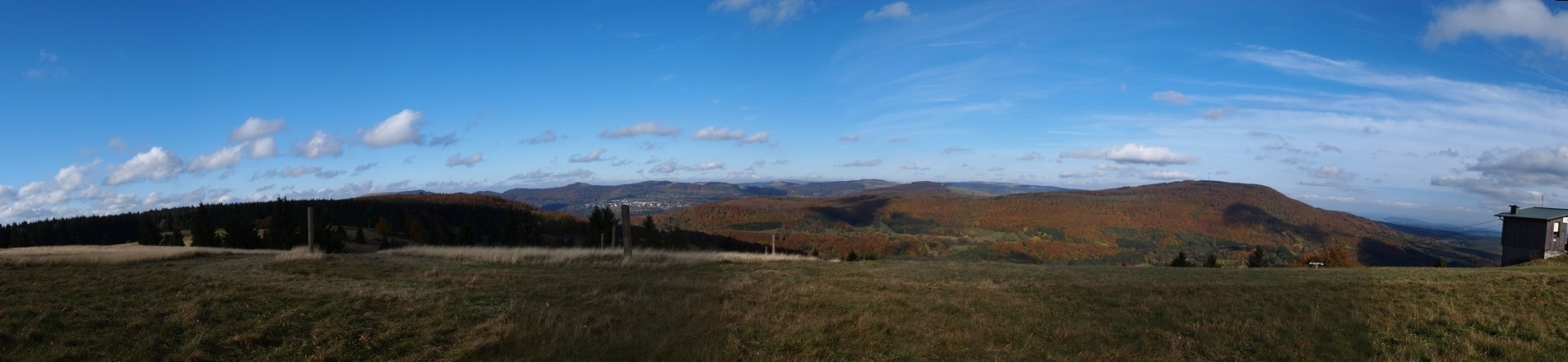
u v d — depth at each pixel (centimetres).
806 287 1650
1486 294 1448
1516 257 4550
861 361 926
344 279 1620
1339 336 1065
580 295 1423
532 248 2919
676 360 917
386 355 902
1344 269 2364
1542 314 1219
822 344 1016
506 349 955
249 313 1074
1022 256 10081
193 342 891
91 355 839
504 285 1571
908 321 1208
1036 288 1664
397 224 9325
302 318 1062
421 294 1324
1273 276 1991
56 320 972
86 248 2655
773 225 12781
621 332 1068
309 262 2038
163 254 2194
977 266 2400
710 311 1277
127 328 951
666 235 6419
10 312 993
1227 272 2186
